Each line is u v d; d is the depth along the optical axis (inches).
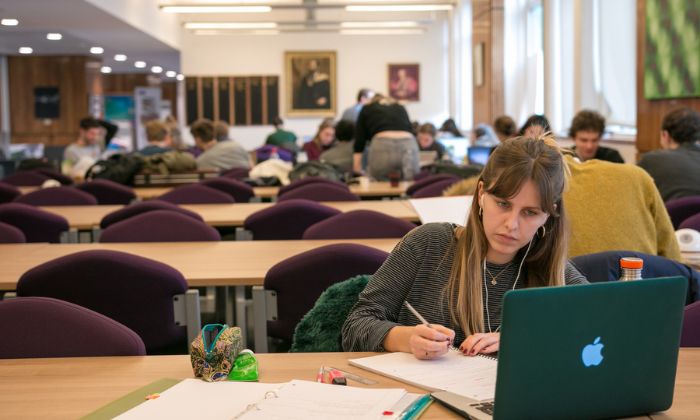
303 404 61.5
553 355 54.4
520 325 53.2
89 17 452.1
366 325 78.5
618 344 56.4
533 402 54.8
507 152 72.6
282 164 314.3
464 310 78.8
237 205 226.2
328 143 428.1
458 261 80.1
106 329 79.1
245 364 70.2
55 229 187.6
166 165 314.0
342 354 77.4
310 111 687.1
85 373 72.9
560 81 425.7
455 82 659.4
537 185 71.1
